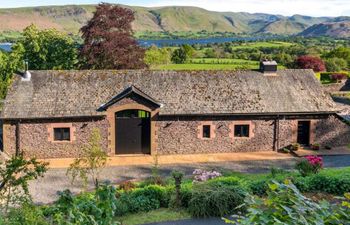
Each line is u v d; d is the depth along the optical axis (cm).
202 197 1650
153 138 2981
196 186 1775
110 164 2791
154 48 8588
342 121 3184
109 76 3170
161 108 2964
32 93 2989
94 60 4794
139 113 2995
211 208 1622
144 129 3012
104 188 850
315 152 3053
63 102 2953
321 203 527
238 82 3241
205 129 3042
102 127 2941
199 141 3033
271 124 3097
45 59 4941
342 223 506
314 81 3362
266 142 3111
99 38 4931
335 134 3188
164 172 2639
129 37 5084
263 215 512
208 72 3294
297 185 1791
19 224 832
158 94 3059
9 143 2862
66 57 5066
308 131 3169
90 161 2214
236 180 1888
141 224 1580
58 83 3086
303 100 3173
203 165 2792
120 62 4809
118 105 2931
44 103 2928
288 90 3234
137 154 3009
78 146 2930
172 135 3000
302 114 3108
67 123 2900
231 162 2862
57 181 2448
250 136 3083
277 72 3362
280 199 519
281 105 3108
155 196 1795
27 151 2873
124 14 5159
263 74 3331
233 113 2998
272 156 3002
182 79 3203
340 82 6184
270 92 3194
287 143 3134
